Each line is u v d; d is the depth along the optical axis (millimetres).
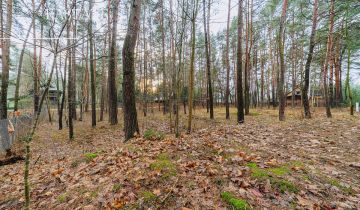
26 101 12094
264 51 27422
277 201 2664
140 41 23406
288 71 25656
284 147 5180
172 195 2916
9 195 3711
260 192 2844
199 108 30125
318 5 11469
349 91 12047
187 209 2578
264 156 4199
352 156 4426
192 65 7301
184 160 3988
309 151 4828
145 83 23000
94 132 12328
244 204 2582
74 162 4668
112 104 14367
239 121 10805
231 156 4152
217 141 5453
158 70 25547
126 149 4855
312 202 2637
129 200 2896
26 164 2293
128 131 6746
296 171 3439
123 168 3768
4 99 10672
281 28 10930
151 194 2975
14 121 7887
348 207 2566
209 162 3861
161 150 4637
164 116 18938
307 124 8609
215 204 2672
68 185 3645
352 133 6418
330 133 6637
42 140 10891
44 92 2256
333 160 4141
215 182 3137
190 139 5848
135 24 6590
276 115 14539
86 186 3455
